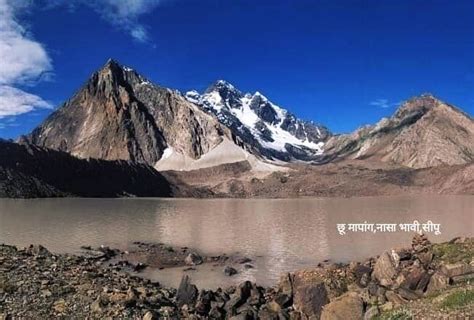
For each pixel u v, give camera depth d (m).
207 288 45.50
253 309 32.41
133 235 88.12
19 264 37.53
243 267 57.34
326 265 57.56
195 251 70.50
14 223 99.88
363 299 29.27
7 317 26.45
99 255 62.59
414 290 30.41
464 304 23.73
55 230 89.50
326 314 28.36
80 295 30.97
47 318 26.91
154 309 30.41
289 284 35.41
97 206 171.62
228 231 97.00
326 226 106.06
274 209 179.12
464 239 36.94
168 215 140.88
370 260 40.12
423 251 35.50
